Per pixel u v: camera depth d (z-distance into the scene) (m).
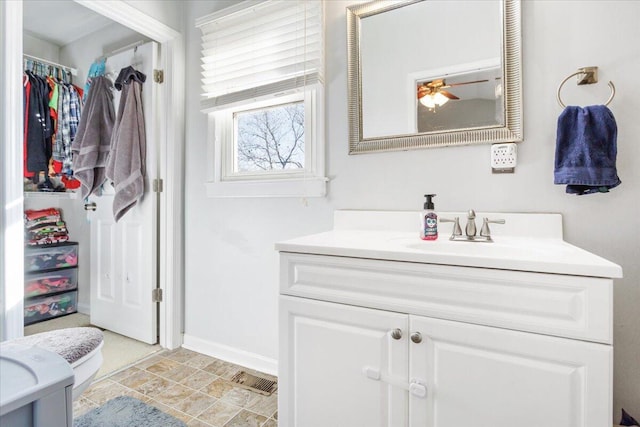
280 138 1.76
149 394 1.54
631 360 1.07
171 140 1.99
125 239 2.22
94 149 2.20
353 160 1.51
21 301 1.33
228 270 1.87
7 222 1.29
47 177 2.50
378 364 0.90
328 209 1.57
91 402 1.47
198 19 1.89
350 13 1.49
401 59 1.40
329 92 1.56
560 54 1.14
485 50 1.25
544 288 0.74
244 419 1.37
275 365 1.72
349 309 0.93
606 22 1.09
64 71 2.66
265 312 1.75
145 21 1.82
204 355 1.94
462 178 1.29
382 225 1.40
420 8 1.37
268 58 1.69
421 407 0.85
